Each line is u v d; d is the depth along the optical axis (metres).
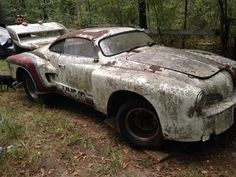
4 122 5.20
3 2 16.50
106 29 5.43
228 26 7.25
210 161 4.06
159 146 4.24
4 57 10.55
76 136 4.84
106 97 4.58
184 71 4.09
